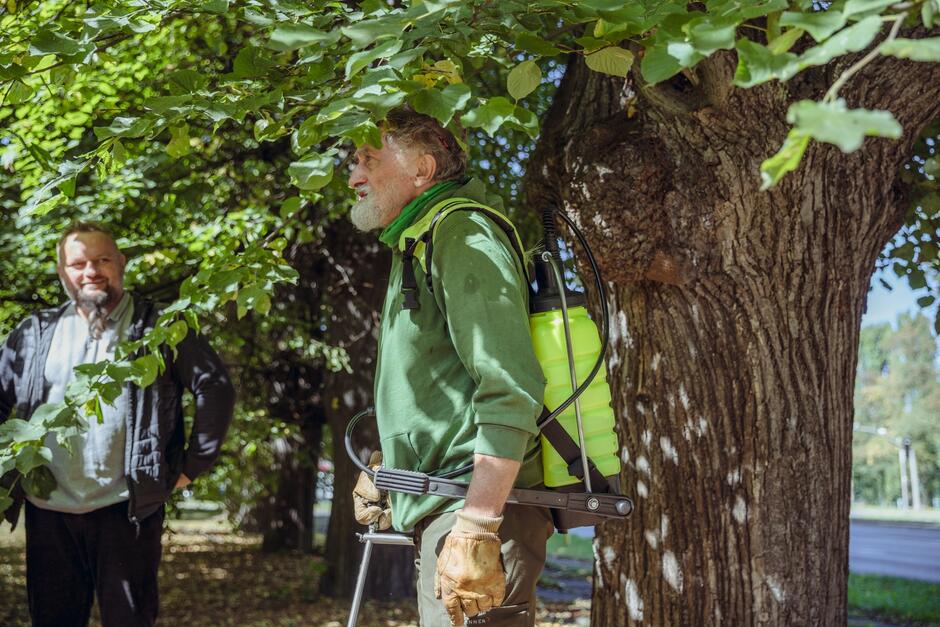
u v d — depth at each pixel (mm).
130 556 3023
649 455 3441
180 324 2852
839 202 3145
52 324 3215
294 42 1780
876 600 10148
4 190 6121
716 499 3326
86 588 3086
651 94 3049
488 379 1838
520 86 2121
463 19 2139
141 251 6539
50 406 2629
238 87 2658
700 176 3141
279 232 3281
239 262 3016
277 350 10219
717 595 3311
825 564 3264
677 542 3389
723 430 3316
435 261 1984
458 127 2207
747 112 2949
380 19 1851
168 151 2643
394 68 1922
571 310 2035
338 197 6523
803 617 3225
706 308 3283
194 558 13695
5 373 3205
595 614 3645
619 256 3268
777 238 3148
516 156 7375
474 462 1837
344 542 8852
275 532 14570
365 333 8570
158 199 6676
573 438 1983
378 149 2049
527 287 2102
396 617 8016
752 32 2732
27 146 2443
